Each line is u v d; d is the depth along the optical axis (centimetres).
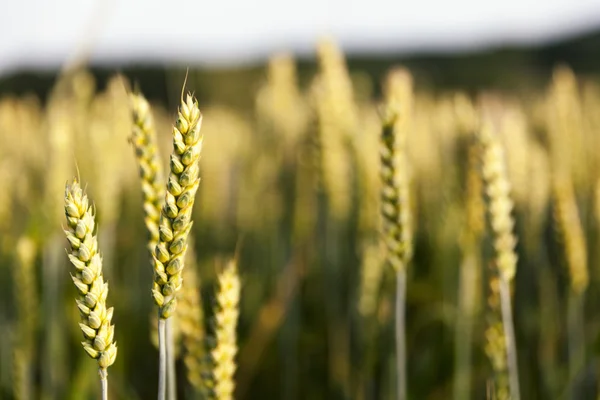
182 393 102
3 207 134
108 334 60
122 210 168
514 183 124
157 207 70
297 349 122
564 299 121
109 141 120
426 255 162
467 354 104
